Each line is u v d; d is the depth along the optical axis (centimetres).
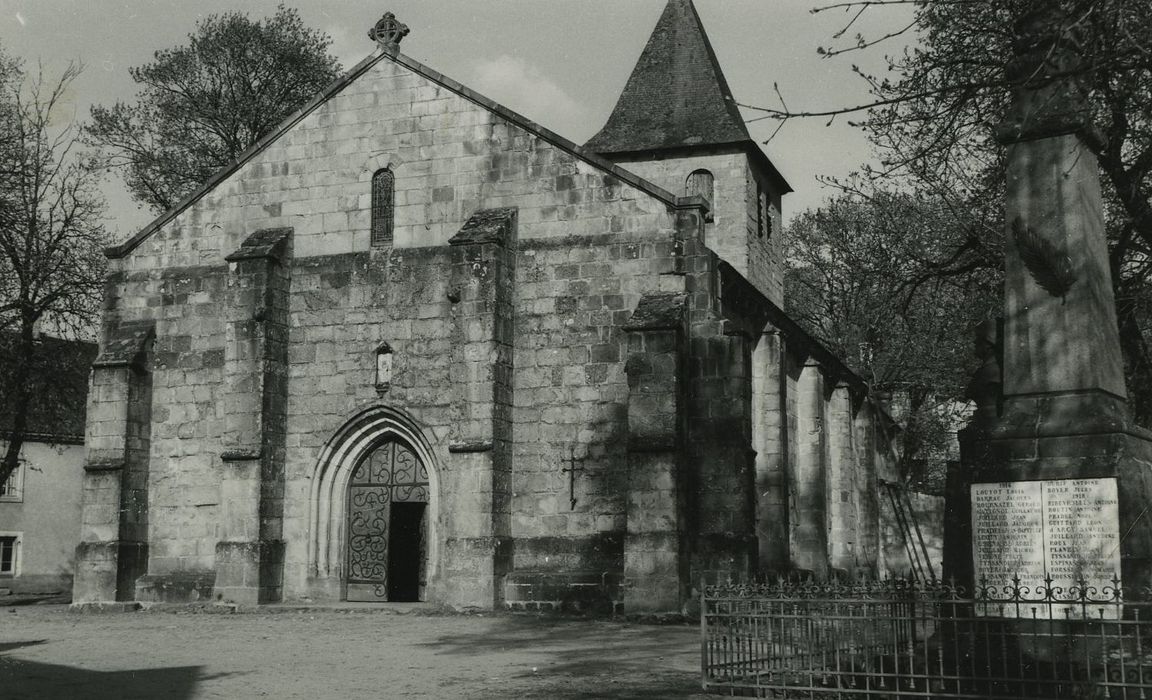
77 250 3731
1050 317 1345
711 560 2372
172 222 2952
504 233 2584
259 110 4675
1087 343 1323
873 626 1366
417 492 2712
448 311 2686
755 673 1357
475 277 2544
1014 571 1310
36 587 4931
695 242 2523
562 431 2550
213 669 1623
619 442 2511
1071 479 1296
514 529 2542
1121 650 1106
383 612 2494
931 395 5009
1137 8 1176
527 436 2570
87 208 3753
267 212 2869
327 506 2731
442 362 2673
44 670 1620
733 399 2423
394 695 1370
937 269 2464
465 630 2152
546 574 2484
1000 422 1354
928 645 1326
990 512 1334
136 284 2950
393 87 2809
